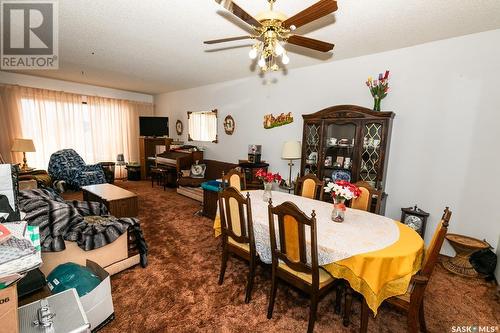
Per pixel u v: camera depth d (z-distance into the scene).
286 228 1.60
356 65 3.19
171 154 5.58
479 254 2.33
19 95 4.82
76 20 2.34
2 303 0.97
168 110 6.58
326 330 1.67
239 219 1.96
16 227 1.17
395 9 1.98
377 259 1.39
